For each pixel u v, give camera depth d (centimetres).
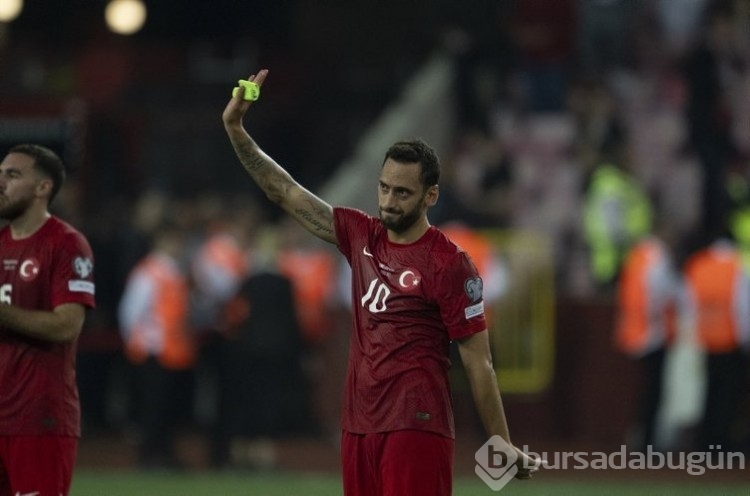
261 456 5331
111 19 7438
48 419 2592
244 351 5262
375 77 7931
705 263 5369
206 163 7612
